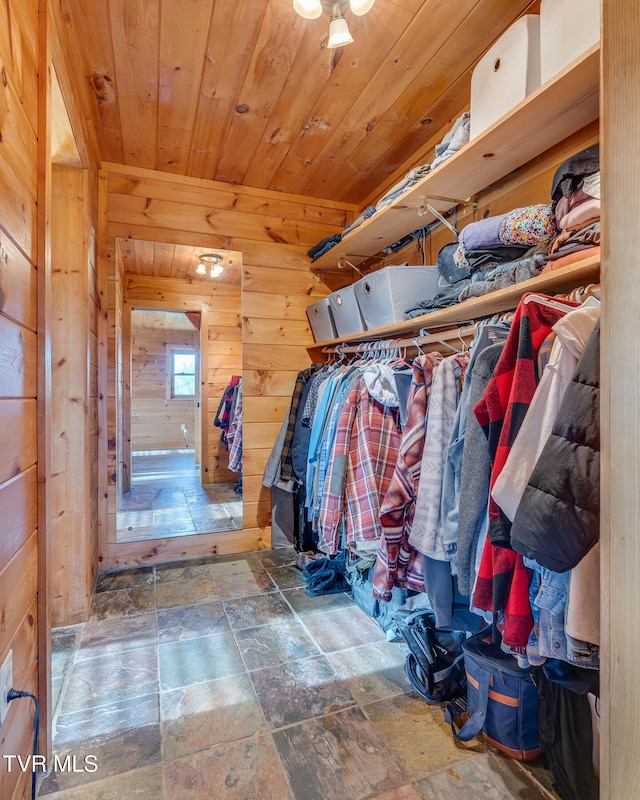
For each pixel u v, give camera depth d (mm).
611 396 601
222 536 2740
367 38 1585
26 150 1017
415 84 1835
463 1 1436
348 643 1774
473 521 1088
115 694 1457
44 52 1133
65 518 1913
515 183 1652
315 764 1187
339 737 1281
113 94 1883
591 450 734
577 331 892
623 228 584
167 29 1531
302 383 2713
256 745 1250
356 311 2271
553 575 895
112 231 2482
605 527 608
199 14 1469
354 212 3059
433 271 1947
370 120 2088
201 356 3074
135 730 1302
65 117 1538
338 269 2998
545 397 908
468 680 1313
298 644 1764
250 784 1125
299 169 2570
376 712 1386
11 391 908
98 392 2414
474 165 1576
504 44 1348
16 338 939
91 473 2158
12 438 916
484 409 1053
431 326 1871
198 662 1639
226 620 1948
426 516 1322
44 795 1086
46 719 1133
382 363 2025
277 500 2812
